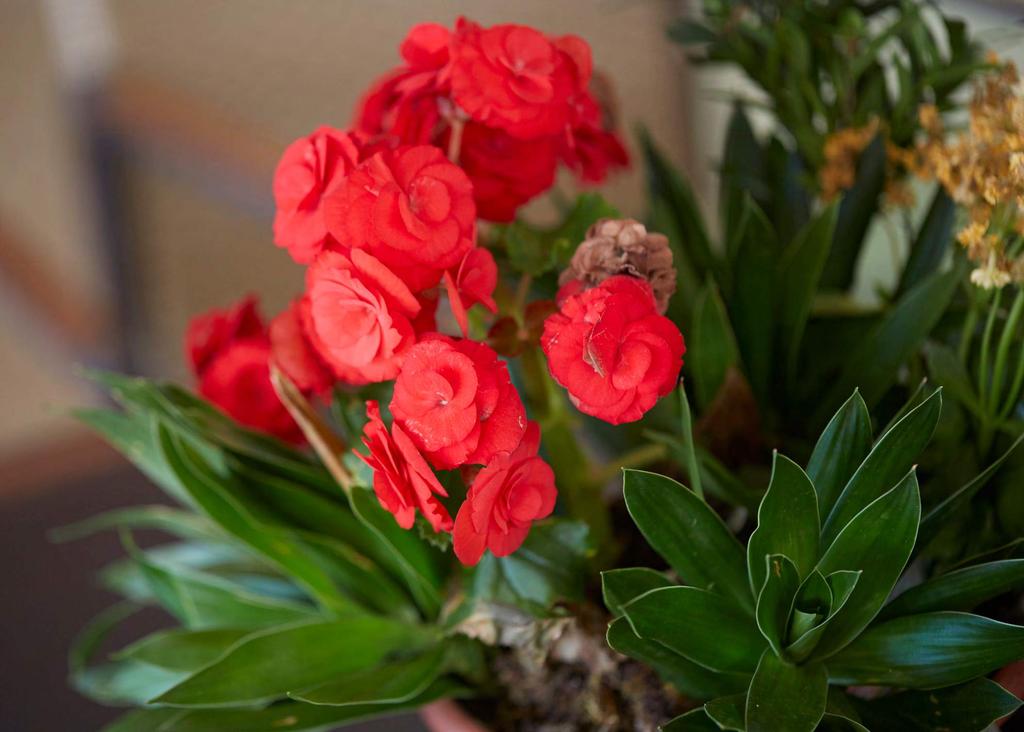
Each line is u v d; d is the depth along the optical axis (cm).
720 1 66
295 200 50
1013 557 50
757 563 47
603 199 57
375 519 56
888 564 47
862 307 64
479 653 59
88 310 175
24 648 75
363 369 48
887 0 64
